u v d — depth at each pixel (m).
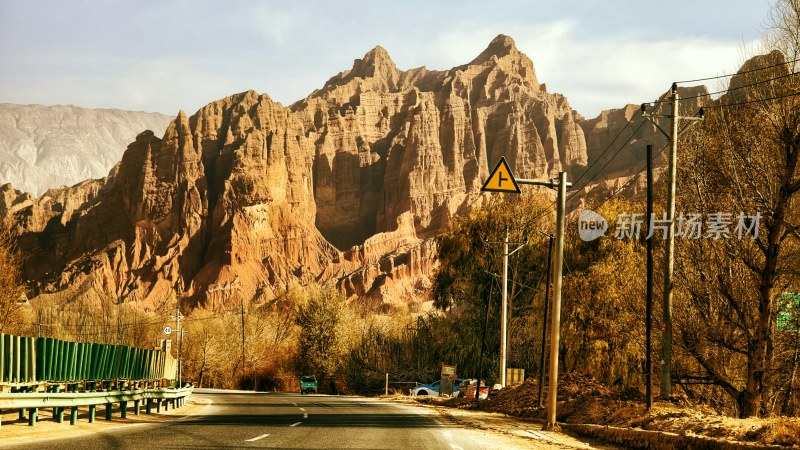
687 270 34.16
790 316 32.03
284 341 137.00
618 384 49.88
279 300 171.50
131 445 17.86
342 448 18.55
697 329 33.19
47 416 25.45
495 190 28.61
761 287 29.81
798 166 31.06
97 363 26.38
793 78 29.94
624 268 50.03
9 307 47.94
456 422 31.28
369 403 49.38
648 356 28.44
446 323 75.81
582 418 31.58
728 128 33.12
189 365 122.94
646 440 22.17
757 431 18.84
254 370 124.69
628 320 42.41
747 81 32.34
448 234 71.88
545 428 29.08
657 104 31.66
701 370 36.75
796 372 33.19
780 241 29.58
